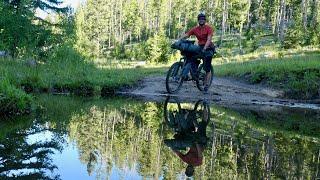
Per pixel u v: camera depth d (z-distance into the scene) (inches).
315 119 291.6
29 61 585.0
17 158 136.0
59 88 431.2
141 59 2164.1
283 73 530.9
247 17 3070.9
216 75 641.6
